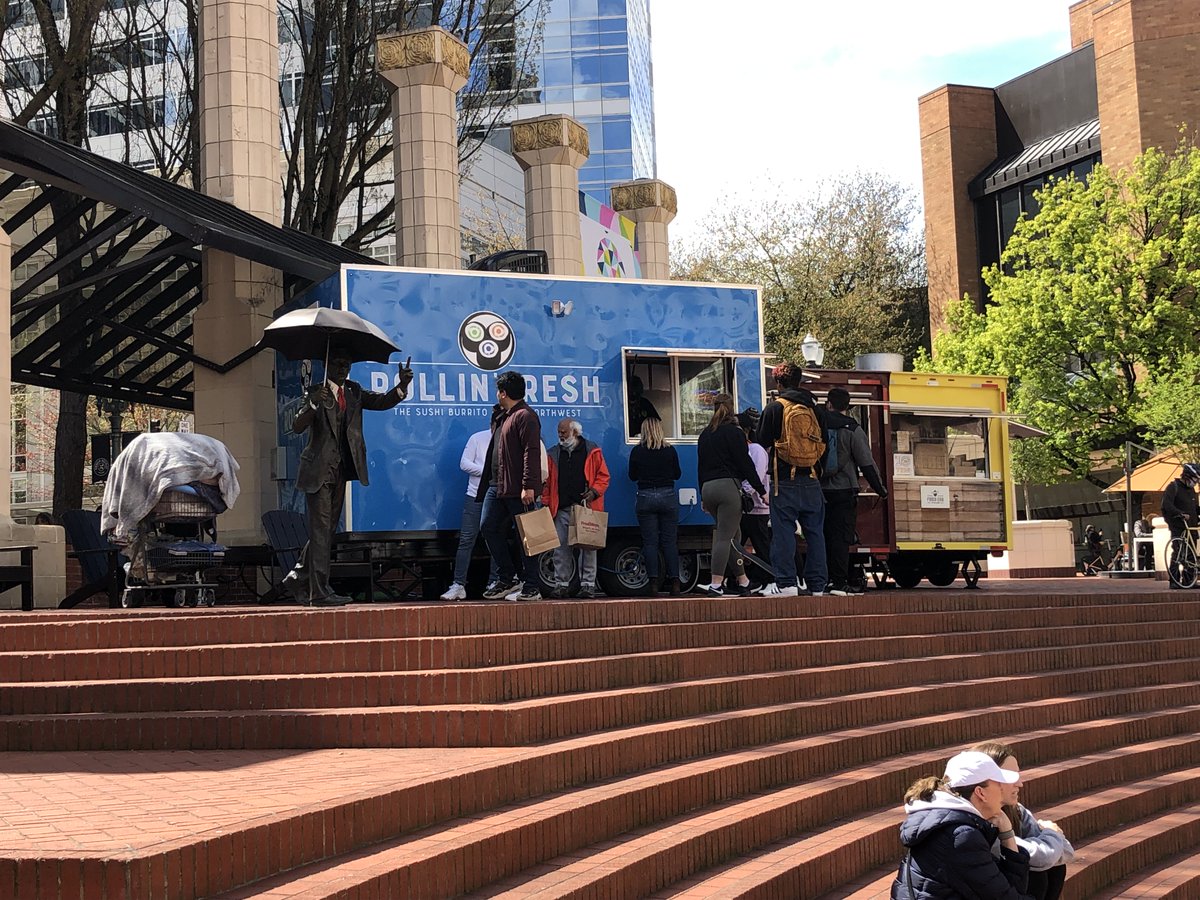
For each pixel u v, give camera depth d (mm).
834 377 16609
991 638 12148
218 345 16344
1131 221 41969
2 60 24266
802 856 6914
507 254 19844
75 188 14188
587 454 12586
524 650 8656
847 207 48531
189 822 4824
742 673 9750
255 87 18016
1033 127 54906
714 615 10656
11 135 13086
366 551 13375
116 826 4750
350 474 10656
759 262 47719
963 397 17547
